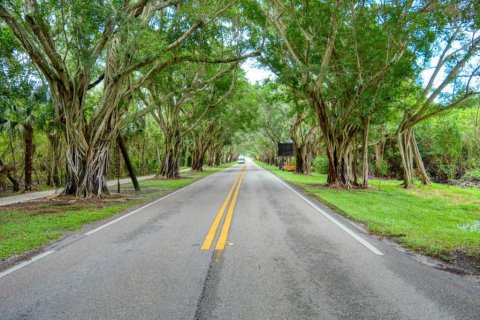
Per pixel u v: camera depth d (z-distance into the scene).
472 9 10.60
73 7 11.04
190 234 7.42
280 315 3.51
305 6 16.41
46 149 26.67
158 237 7.19
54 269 5.08
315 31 17.12
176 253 5.88
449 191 22.25
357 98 18.19
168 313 3.56
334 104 21.92
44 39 12.41
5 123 20.22
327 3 15.88
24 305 3.80
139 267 5.12
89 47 13.52
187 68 25.27
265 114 48.31
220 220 9.12
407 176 24.08
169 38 14.56
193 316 3.49
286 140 54.50
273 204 12.56
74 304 3.81
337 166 22.00
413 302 3.85
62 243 6.83
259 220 9.14
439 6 12.41
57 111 14.71
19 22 12.70
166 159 30.70
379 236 7.36
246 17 18.78
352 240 6.92
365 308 3.69
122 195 16.41
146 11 15.19
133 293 4.10
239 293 4.09
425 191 22.25
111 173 31.72
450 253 5.93
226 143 63.53
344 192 18.50
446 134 32.41
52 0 11.02
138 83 15.82
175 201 13.75
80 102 14.59
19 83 13.53
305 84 18.95
